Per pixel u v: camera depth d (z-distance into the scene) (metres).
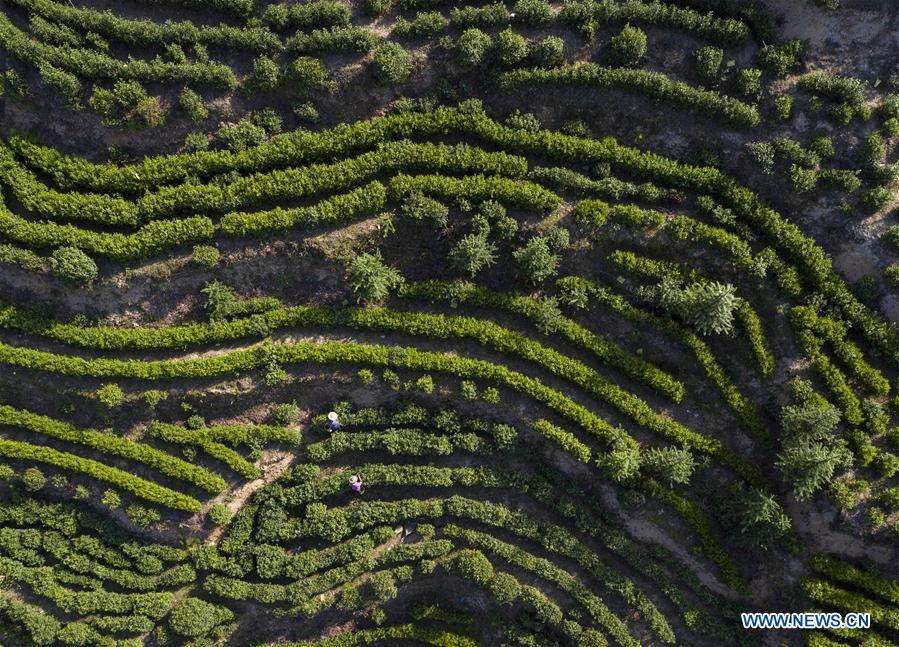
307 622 42.66
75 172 35.97
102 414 39.03
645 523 41.94
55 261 35.34
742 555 41.22
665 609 42.19
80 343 37.62
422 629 43.62
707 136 37.41
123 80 35.06
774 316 38.62
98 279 36.94
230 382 39.12
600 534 41.84
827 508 38.88
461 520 42.44
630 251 38.91
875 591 38.47
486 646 44.16
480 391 40.12
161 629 40.41
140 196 37.06
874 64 36.44
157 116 35.62
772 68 36.25
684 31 36.41
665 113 37.28
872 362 38.47
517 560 41.66
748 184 37.78
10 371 37.84
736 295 38.75
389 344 39.81
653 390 40.53
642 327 40.06
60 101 35.09
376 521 41.53
